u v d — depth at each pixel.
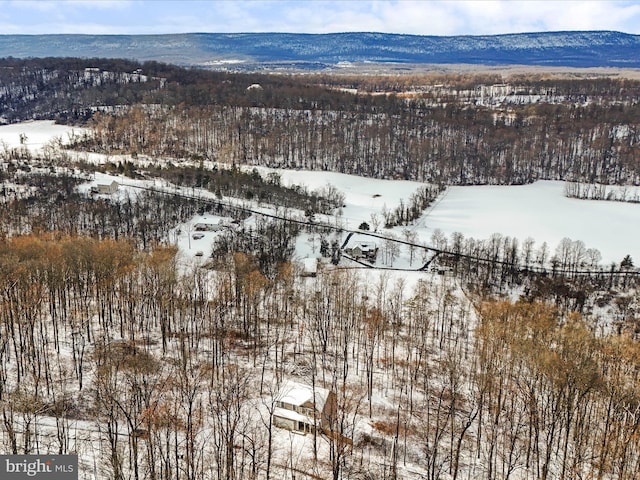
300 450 92.12
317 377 116.31
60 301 132.62
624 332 147.38
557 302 167.75
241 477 79.25
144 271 133.88
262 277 149.75
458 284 182.12
